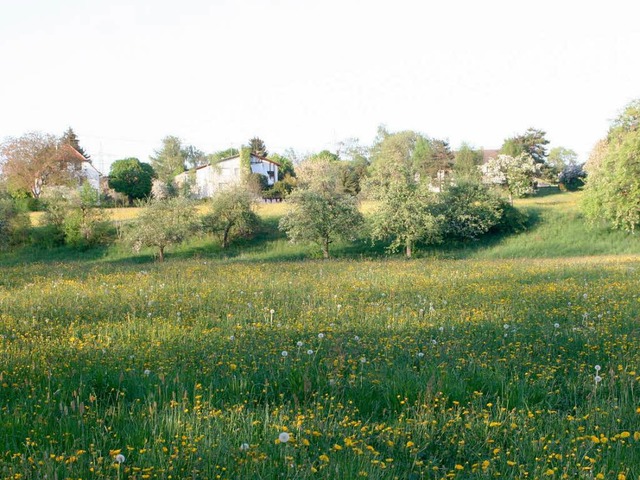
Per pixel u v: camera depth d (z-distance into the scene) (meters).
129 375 8.12
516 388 7.35
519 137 95.75
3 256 54.19
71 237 55.91
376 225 49.50
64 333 11.62
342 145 110.00
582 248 50.62
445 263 31.75
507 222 56.28
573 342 9.98
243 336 10.73
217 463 5.30
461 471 5.32
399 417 6.49
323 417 6.50
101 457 5.23
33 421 6.25
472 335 10.81
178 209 49.84
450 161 96.38
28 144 83.31
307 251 52.78
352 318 12.79
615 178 47.56
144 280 21.59
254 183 87.50
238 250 54.03
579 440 5.76
